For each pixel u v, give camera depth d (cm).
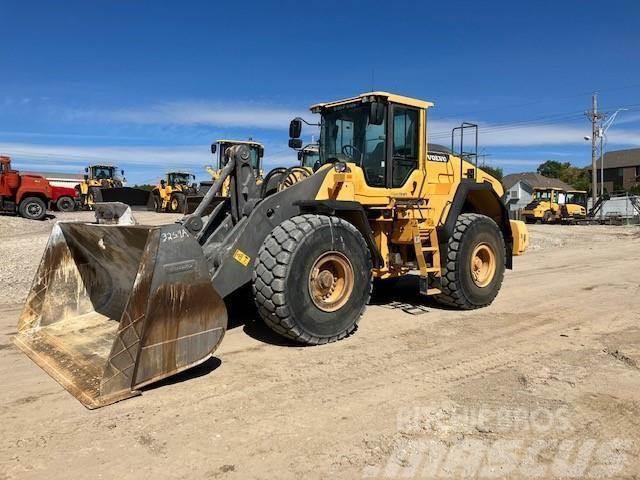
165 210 3045
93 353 446
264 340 545
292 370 458
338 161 625
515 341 554
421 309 704
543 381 436
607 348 529
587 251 1550
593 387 423
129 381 392
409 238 641
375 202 620
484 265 729
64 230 534
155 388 414
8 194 2247
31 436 338
